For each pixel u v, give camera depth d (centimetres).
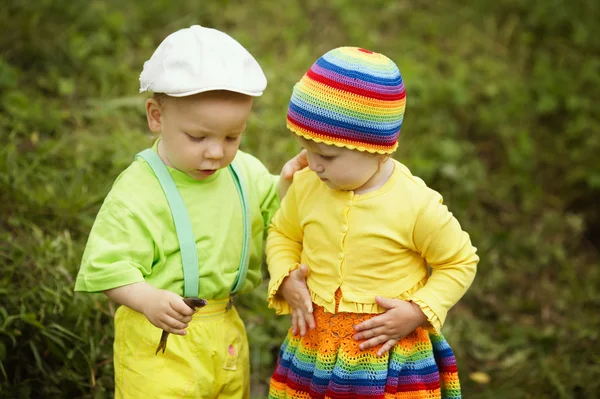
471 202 461
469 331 395
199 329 242
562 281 438
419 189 224
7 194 359
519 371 371
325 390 231
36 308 312
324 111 210
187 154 223
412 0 579
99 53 484
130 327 242
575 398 354
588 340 384
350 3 562
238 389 256
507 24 566
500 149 499
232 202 244
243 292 256
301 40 530
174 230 235
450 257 225
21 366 300
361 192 225
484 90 516
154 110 228
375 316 224
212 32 225
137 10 520
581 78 528
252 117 451
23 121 415
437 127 486
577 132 502
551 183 489
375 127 210
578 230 464
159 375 238
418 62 525
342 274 226
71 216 356
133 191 232
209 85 212
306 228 233
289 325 358
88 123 435
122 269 223
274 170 423
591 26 561
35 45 465
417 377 233
